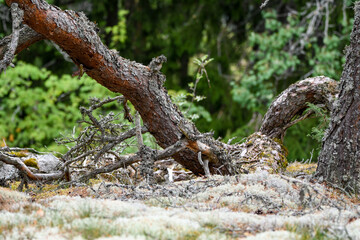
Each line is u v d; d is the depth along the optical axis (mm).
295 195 7902
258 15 23828
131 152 12891
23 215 6398
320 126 10812
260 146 10969
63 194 8461
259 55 21719
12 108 21688
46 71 21203
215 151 9547
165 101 9562
